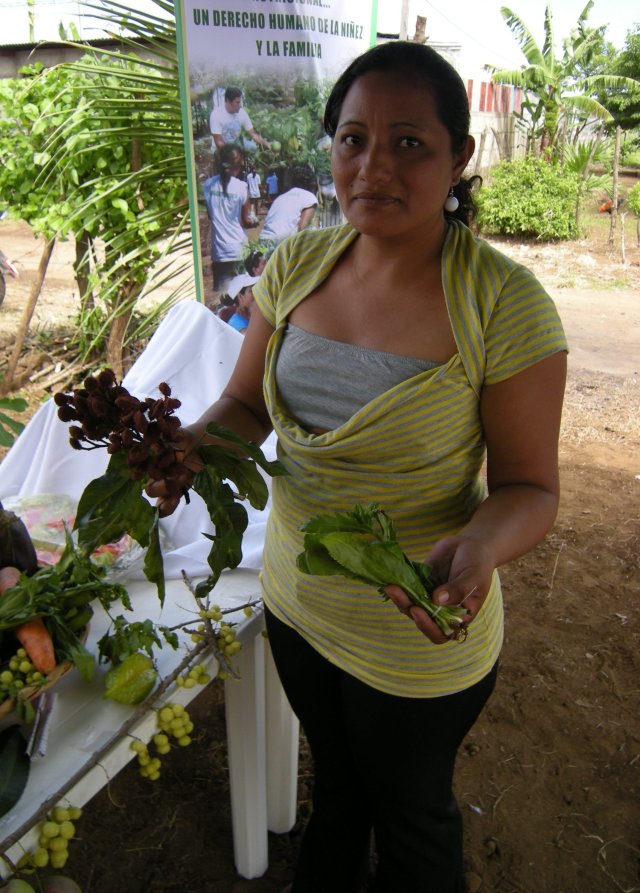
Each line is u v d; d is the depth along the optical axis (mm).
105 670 1457
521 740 2570
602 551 3781
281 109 3240
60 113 4520
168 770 2400
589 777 2432
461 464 1258
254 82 3092
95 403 1097
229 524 1247
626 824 2264
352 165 1160
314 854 1720
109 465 1167
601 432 5293
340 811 1645
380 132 1106
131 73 4207
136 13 4035
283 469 1254
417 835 1463
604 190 14797
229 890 2023
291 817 2178
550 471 1238
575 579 3535
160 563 1243
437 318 1202
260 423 1570
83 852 2107
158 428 1082
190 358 2264
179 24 2773
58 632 1316
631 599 3391
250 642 1661
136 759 2432
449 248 1199
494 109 14844
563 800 2344
